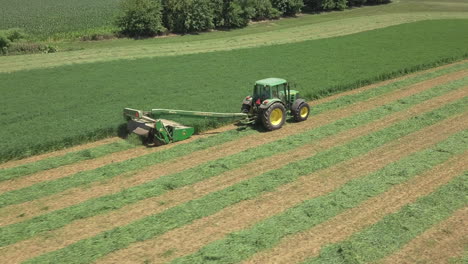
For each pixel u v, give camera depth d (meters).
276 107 16.59
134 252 9.13
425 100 20.84
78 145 16.05
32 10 73.19
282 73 26.70
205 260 8.77
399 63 28.72
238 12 52.47
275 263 8.69
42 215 10.69
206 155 14.65
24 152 14.83
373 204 10.98
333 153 14.39
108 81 25.38
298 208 10.78
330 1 66.44
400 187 11.88
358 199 11.23
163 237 9.70
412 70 27.52
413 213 10.44
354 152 14.48
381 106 20.00
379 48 35.44
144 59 32.34
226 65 29.73
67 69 28.94
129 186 12.40
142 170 13.48
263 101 16.58
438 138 15.63
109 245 9.37
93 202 11.32
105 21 57.25
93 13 67.31
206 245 9.32
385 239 9.42
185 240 9.57
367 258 8.80
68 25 53.97
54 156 14.91
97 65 30.23
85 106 20.12
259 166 13.59
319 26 52.31
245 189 11.91
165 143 15.73
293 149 14.97
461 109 19.03
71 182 12.65
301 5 62.53
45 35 45.81
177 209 10.85
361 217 10.38
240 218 10.45
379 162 13.65
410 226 9.91
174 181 12.52
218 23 52.50
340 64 29.12
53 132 16.36
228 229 9.98
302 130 17.05
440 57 30.39
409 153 14.31
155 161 14.13
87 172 13.34
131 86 24.03
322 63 29.70
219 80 25.23
